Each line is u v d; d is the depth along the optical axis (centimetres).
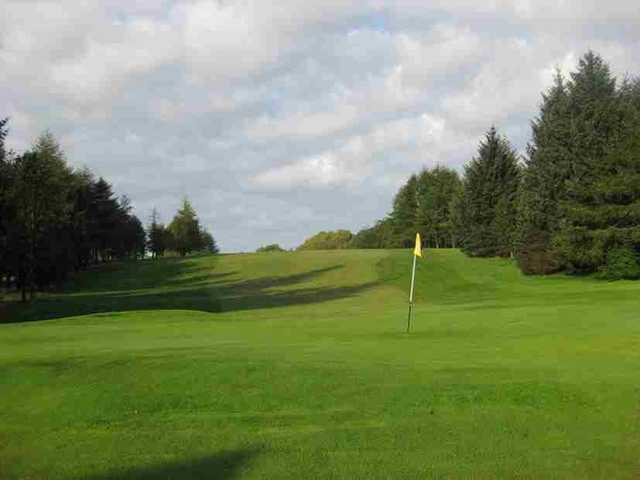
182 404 1184
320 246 14875
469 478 879
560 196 5766
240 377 1286
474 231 7119
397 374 1300
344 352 1559
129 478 899
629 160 4994
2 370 1364
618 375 1306
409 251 7800
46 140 6178
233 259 7462
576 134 5484
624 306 2544
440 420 1095
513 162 7144
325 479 878
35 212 5241
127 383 1273
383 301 4856
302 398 1191
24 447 1023
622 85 5969
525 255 5962
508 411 1128
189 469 923
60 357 1457
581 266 5572
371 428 1062
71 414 1150
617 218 5047
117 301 4888
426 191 10906
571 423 1080
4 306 4803
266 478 886
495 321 2212
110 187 8481
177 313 3127
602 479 878
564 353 1567
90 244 7794
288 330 2170
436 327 2141
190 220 10356
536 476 885
